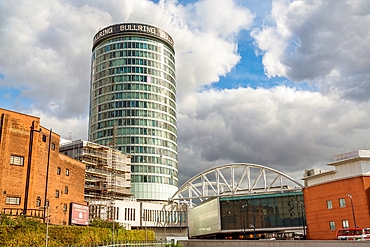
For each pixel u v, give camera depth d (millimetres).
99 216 95812
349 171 74250
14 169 61031
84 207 79125
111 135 157625
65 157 76438
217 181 138750
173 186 160125
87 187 103438
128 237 78938
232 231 131250
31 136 64312
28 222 53844
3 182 59156
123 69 166125
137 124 159625
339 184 75312
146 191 151625
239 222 131375
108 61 168625
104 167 113562
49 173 68938
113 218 105188
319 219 79312
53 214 69250
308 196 83625
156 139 160750
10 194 59875
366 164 72688
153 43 173750
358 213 70938
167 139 164500
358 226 70438
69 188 76812
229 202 134625
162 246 70688
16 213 58656
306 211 83875
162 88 169750
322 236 77938
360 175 71750
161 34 177375
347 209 73062
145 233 86562
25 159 62844
